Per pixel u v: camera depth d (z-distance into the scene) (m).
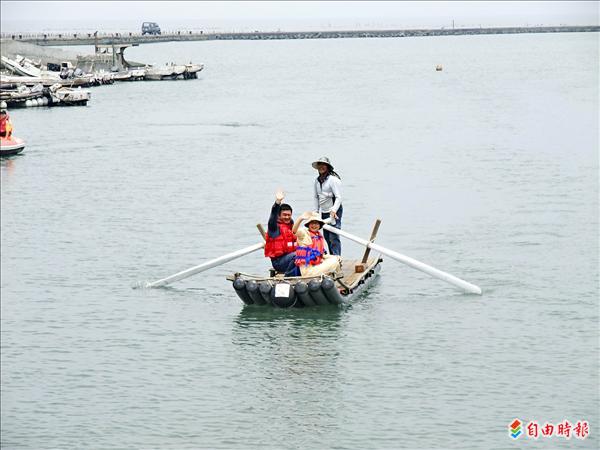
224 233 48.12
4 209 56.12
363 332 32.09
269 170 69.19
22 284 39.12
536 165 67.31
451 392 27.06
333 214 36.53
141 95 157.62
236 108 127.62
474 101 129.75
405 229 47.41
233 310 34.94
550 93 141.00
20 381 28.47
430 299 35.72
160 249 44.97
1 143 81.75
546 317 33.31
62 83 166.62
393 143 83.38
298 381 28.12
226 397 27.09
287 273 35.31
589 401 26.28
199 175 67.62
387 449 23.80
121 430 25.06
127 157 79.12
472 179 61.91
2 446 24.03
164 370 29.25
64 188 63.53
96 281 39.53
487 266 40.00
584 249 42.44
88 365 29.75
